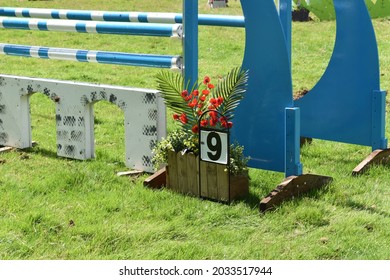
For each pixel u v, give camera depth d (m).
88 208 6.89
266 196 6.92
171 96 7.47
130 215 6.77
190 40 7.81
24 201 7.10
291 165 7.25
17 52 9.48
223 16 8.91
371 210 6.89
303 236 6.30
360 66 8.40
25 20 9.38
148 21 8.61
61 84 8.72
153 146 8.02
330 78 8.60
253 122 7.54
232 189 7.11
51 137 9.93
